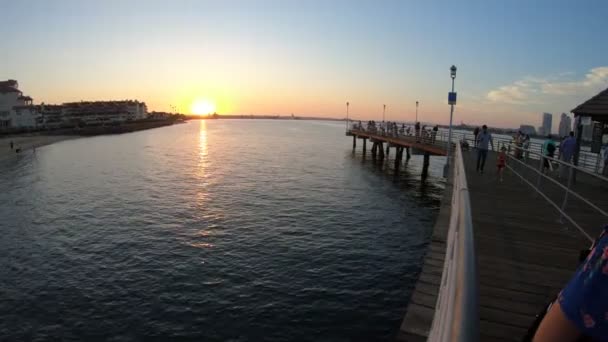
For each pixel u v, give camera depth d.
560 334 1.13
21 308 10.53
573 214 7.72
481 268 4.84
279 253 14.14
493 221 7.08
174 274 12.42
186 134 108.75
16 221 18.50
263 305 10.61
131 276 12.31
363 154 49.03
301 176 32.06
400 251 14.66
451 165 15.87
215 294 11.19
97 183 28.55
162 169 36.12
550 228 6.68
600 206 8.56
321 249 14.62
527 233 6.36
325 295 11.16
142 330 9.56
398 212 20.47
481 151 13.73
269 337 9.27
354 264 13.32
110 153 52.00
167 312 10.30
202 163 40.88
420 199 24.02
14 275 12.46
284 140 86.62
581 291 1.10
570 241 5.97
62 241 15.56
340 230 17.00
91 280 12.08
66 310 10.43
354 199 23.44
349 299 10.98
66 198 23.41
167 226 17.36
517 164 16.52
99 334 9.42
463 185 3.43
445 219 7.24
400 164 37.94
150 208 20.67
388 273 12.69
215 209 20.41
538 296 4.11
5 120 87.06
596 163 13.66
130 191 25.39
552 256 5.30
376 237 16.20
